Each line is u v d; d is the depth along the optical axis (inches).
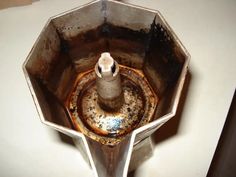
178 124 7.5
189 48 8.4
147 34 5.8
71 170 7.3
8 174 7.3
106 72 5.3
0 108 7.9
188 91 7.8
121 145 5.0
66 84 6.4
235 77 8.0
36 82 5.2
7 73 8.3
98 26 5.9
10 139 7.6
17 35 8.8
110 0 5.4
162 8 9.0
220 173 7.2
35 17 9.1
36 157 7.5
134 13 5.5
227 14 8.9
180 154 7.3
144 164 7.3
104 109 6.3
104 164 4.8
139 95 6.5
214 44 8.4
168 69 5.6
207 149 7.3
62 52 6.0
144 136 5.2
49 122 4.6
